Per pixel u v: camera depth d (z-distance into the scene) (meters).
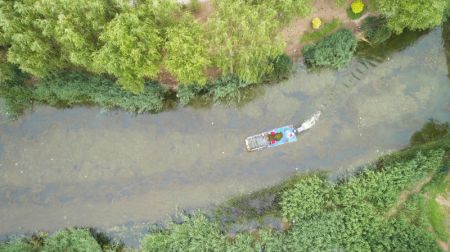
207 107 40.78
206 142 40.50
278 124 40.50
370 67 41.06
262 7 32.94
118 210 39.88
